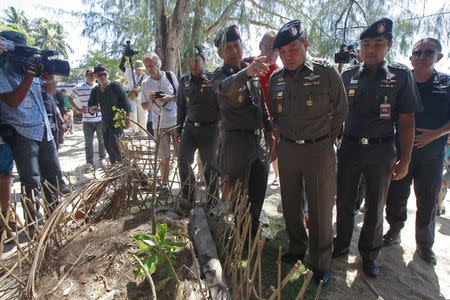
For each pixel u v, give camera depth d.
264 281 2.67
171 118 4.68
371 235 2.88
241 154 3.05
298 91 2.48
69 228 2.85
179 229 2.72
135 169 3.25
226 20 2.57
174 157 4.30
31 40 4.63
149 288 2.13
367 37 2.71
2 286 2.24
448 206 4.98
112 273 2.25
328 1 3.76
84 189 2.93
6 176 3.40
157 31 2.37
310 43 3.76
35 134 3.46
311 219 2.67
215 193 3.22
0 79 3.11
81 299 2.06
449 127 3.00
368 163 2.78
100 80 5.18
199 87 3.55
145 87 4.84
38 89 3.66
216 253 2.37
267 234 3.42
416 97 2.70
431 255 3.23
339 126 2.56
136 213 3.06
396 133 3.17
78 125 15.75
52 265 2.39
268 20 3.04
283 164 2.68
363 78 2.82
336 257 3.21
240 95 2.93
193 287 2.09
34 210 2.84
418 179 3.21
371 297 2.67
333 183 2.62
